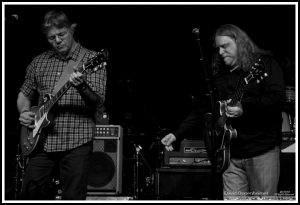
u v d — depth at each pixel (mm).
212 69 2994
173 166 3799
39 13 4949
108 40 5766
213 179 2730
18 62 5281
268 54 2662
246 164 2566
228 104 2641
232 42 2674
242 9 5145
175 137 3121
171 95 6004
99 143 4270
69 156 2584
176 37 5707
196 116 3105
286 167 3416
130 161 5020
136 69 6090
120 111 6113
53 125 2613
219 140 2664
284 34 5102
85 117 2645
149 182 4594
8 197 4371
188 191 3635
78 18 5328
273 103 2447
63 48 2688
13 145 4922
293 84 4773
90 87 2523
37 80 2811
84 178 2578
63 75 2721
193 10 5309
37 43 5254
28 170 2650
